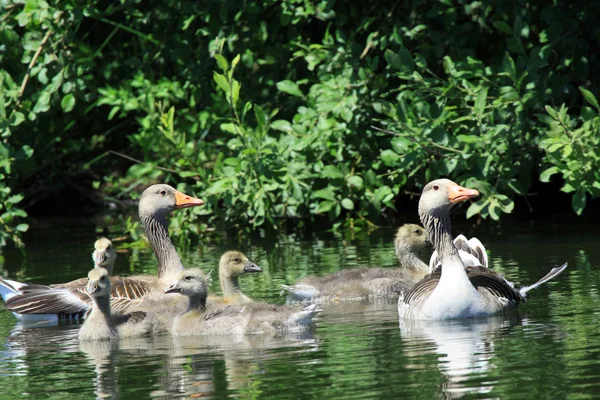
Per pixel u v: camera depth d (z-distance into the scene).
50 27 19.45
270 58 20.98
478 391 8.00
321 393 8.18
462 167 17.52
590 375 8.27
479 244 13.59
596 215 20.84
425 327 10.98
